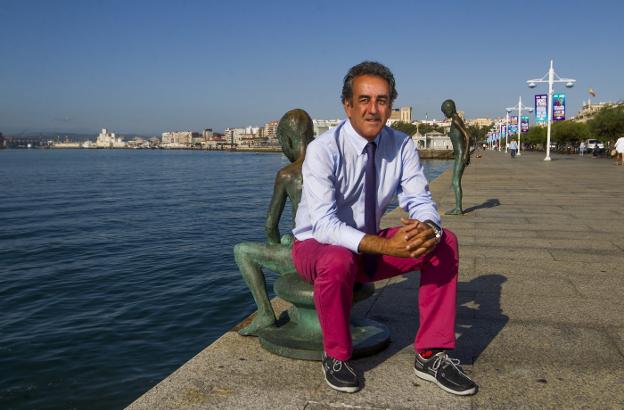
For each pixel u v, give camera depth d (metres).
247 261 3.28
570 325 3.51
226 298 8.89
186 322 7.75
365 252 2.46
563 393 2.52
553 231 7.36
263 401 2.45
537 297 4.18
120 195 30.78
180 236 15.73
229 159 116.12
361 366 2.84
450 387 2.51
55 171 64.38
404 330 3.41
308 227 2.76
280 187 3.32
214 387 2.60
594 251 5.96
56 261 12.27
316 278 2.52
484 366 2.85
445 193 12.90
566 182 16.23
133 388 5.58
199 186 37.88
